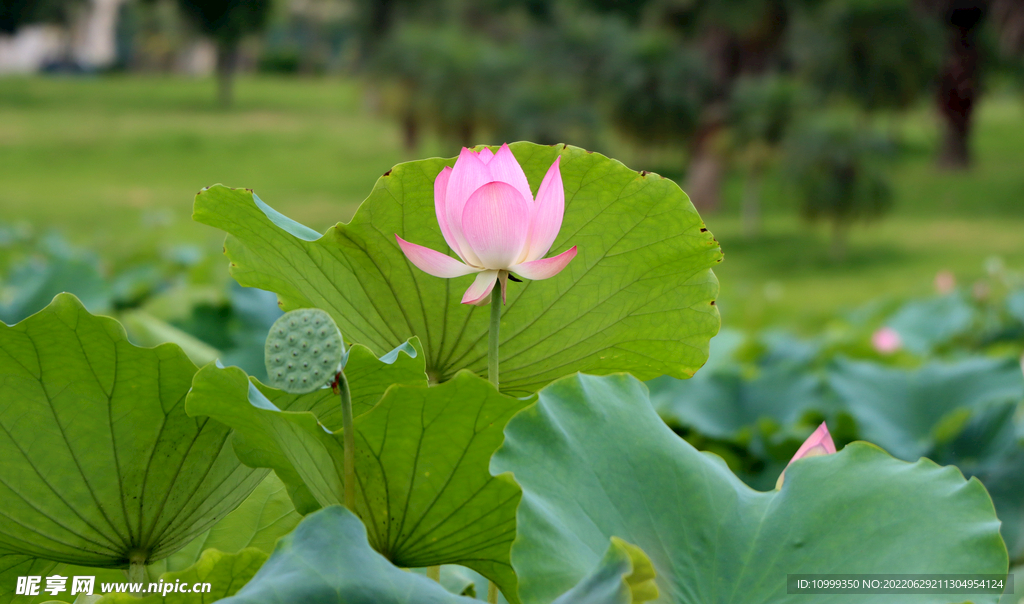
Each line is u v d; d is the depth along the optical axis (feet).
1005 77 229.86
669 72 199.00
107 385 7.96
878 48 186.09
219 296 27.09
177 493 8.23
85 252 52.16
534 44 219.20
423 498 8.00
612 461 8.08
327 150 276.00
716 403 25.94
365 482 7.99
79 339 7.84
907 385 24.36
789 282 155.22
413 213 8.78
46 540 8.16
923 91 192.95
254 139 288.10
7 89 351.87
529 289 8.93
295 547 7.36
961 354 37.29
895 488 8.14
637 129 203.82
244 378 7.72
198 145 278.67
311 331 7.52
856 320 55.11
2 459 7.96
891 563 7.89
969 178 230.68
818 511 8.13
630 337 9.10
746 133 184.75
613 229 8.88
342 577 7.27
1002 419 20.30
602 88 203.62
